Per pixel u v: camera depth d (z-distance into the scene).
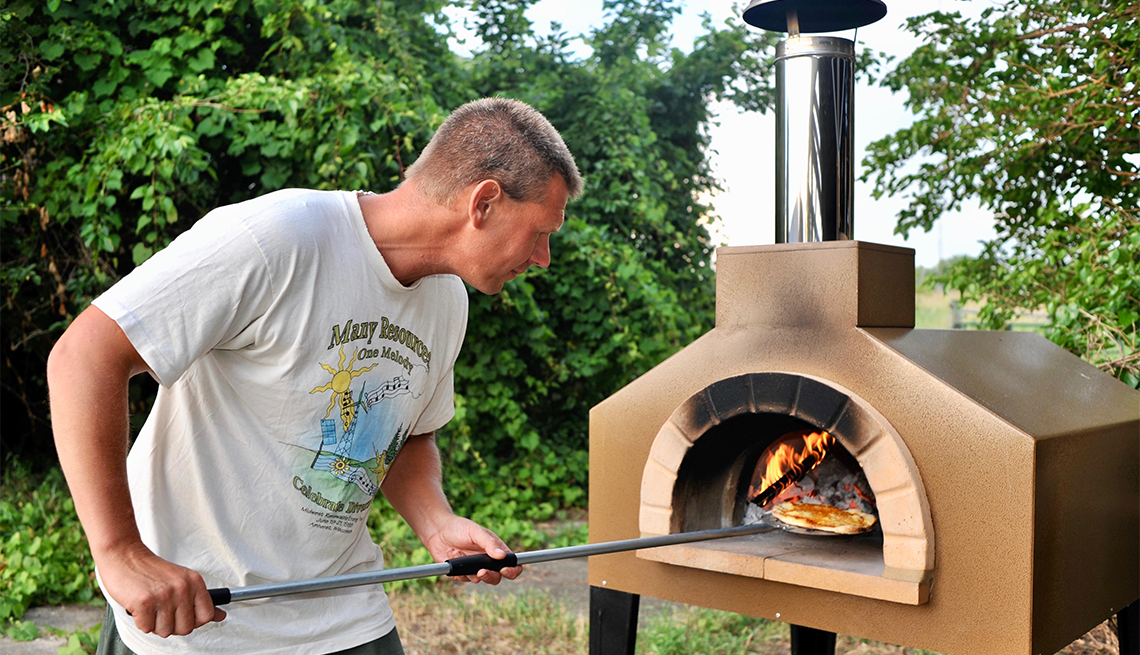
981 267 4.80
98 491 1.39
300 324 1.60
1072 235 4.11
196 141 5.02
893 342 2.33
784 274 2.48
